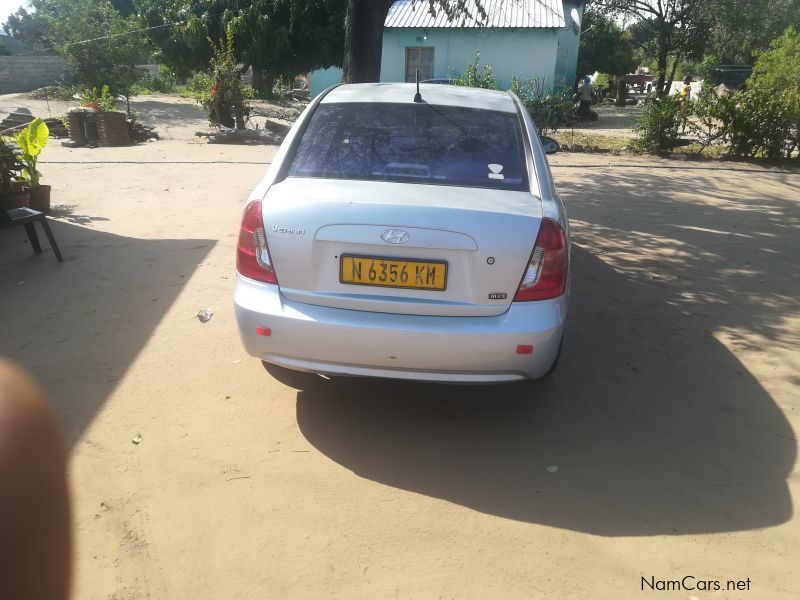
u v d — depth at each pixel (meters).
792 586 2.30
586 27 35.12
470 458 3.00
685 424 3.32
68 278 5.15
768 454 3.07
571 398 3.56
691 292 5.32
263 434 3.13
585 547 2.46
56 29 22.23
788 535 2.54
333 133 3.48
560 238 2.89
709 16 33.81
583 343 4.26
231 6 23.36
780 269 5.99
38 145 7.09
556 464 2.97
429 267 2.79
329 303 2.85
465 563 2.37
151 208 7.63
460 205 2.86
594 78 37.28
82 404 3.32
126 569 2.29
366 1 8.67
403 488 2.77
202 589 2.22
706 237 7.10
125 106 22.03
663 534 2.53
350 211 2.81
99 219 7.07
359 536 2.48
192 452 2.97
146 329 4.23
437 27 20.62
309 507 2.64
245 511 2.60
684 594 2.25
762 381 3.80
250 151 13.20
